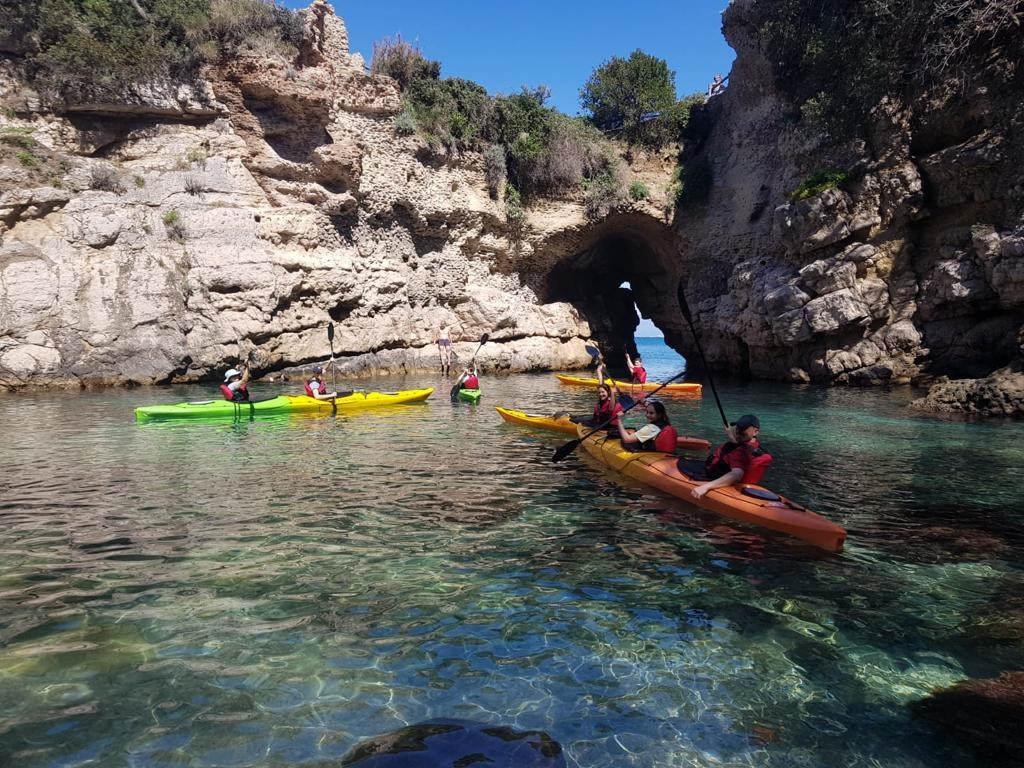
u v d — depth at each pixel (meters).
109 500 6.61
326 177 23.05
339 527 5.81
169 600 4.29
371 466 8.27
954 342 18.36
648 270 31.75
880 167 19.19
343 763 2.70
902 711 3.18
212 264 19.28
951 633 3.97
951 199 18.09
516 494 6.98
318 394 13.93
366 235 24.39
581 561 5.07
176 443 9.77
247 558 5.04
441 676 3.44
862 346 19.62
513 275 28.81
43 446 9.48
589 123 29.39
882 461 8.86
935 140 18.59
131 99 19.75
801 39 21.59
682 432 11.35
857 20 18.84
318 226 22.48
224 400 12.91
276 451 9.20
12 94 18.83
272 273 20.17
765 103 24.55
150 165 19.98
